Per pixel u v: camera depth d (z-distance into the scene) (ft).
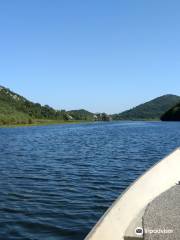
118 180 71.46
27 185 67.51
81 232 42.24
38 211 50.52
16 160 105.81
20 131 330.54
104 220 23.06
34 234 41.86
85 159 106.73
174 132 276.00
